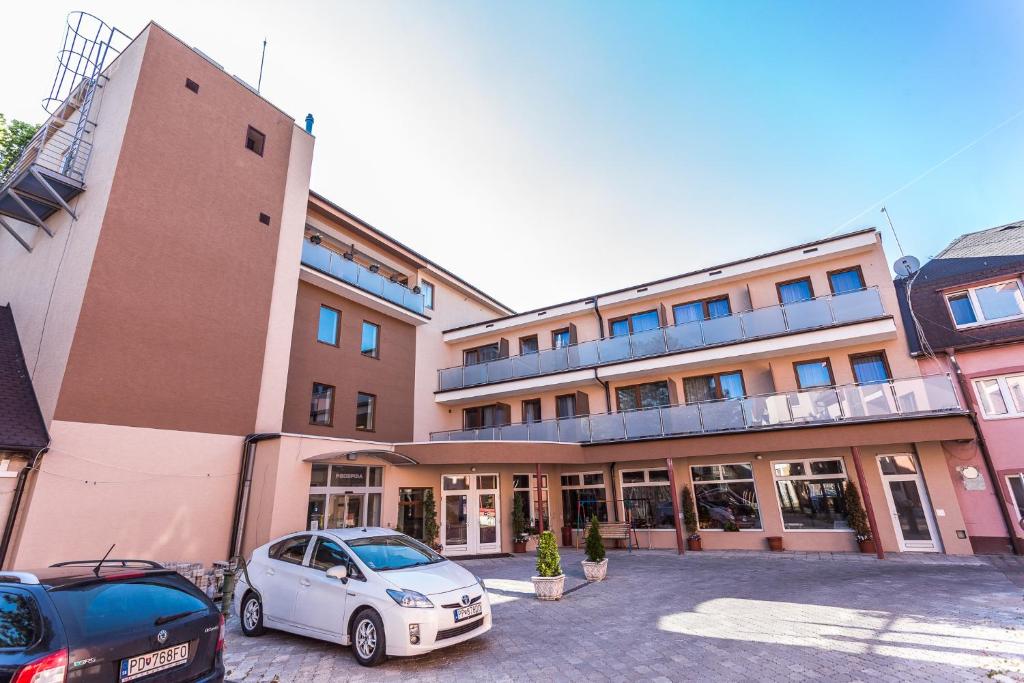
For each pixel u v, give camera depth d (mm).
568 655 5930
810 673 5031
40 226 11820
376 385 17812
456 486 16328
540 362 18922
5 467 8781
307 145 15969
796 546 14047
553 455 15430
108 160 11320
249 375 12914
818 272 15539
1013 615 6609
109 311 10461
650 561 13148
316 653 6148
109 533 9766
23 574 3693
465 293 23844
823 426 13078
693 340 16219
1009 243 14836
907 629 6250
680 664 5469
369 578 6066
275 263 14188
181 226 12039
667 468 16250
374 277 18000
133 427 10461
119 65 12586
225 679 5266
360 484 13797
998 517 12133
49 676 2977
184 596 4113
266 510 11523
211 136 13109
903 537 12969
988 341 12961
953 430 11914
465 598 6086
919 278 15219
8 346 11281
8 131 17125
